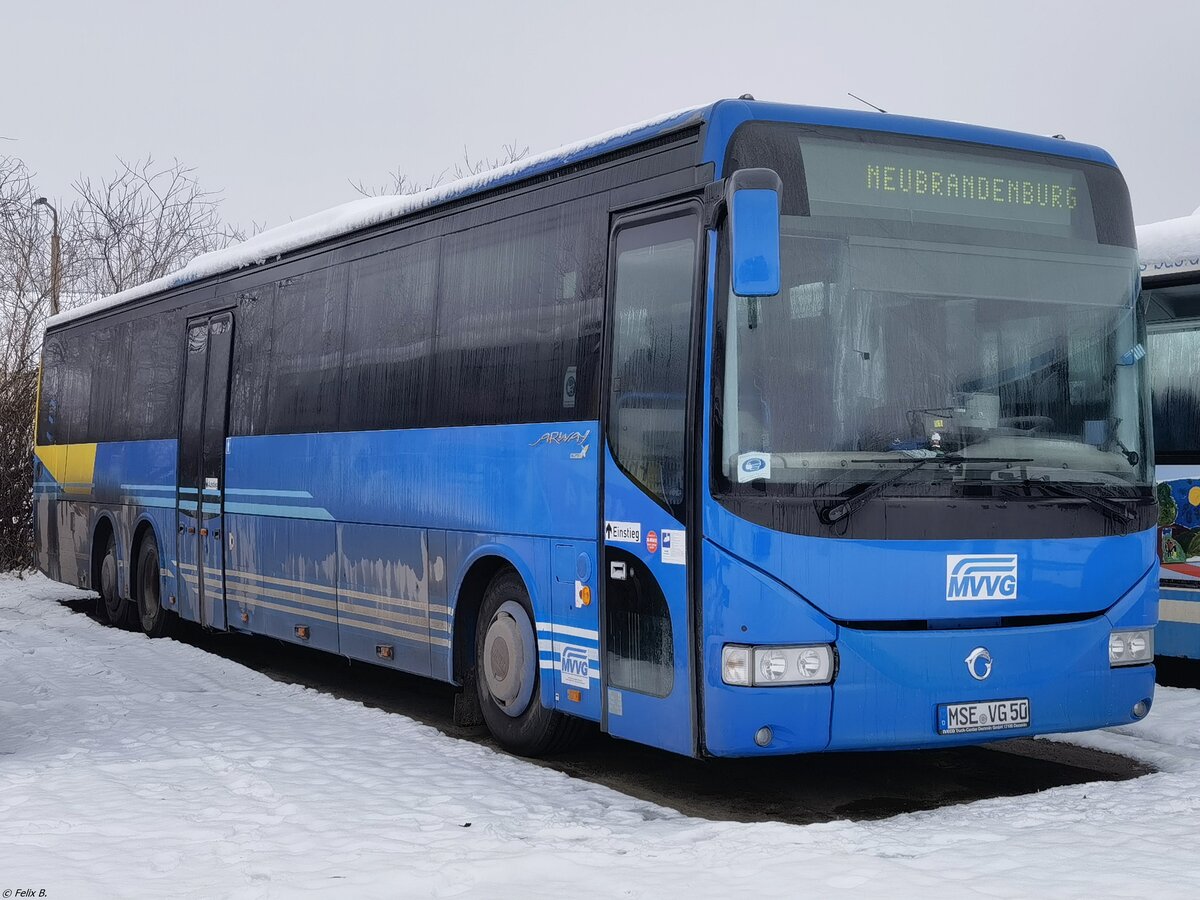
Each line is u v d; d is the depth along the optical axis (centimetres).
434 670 1011
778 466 720
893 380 743
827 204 749
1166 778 793
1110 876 576
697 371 740
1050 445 775
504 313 945
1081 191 809
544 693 881
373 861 634
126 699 1149
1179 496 1133
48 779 825
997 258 776
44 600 2128
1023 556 756
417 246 1066
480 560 960
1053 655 761
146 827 706
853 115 777
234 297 1409
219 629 1416
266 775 832
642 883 590
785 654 711
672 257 779
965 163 780
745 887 579
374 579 1098
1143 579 796
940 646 735
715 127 759
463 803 756
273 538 1283
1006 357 770
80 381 1888
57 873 620
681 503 749
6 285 2719
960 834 661
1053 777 870
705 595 726
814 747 716
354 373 1145
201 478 1457
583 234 867
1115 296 809
